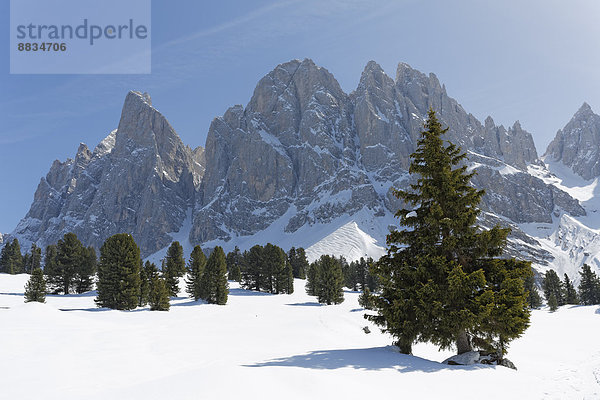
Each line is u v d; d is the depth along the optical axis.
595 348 26.19
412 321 17.53
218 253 65.25
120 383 12.91
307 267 132.50
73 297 68.19
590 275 105.81
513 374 14.87
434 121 20.42
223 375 10.48
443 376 13.54
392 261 19.47
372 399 10.00
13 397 10.82
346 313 54.59
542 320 57.25
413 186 20.36
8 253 108.75
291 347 24.53
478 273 16.56
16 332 23.08
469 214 18.20
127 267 55.78
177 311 49.78
